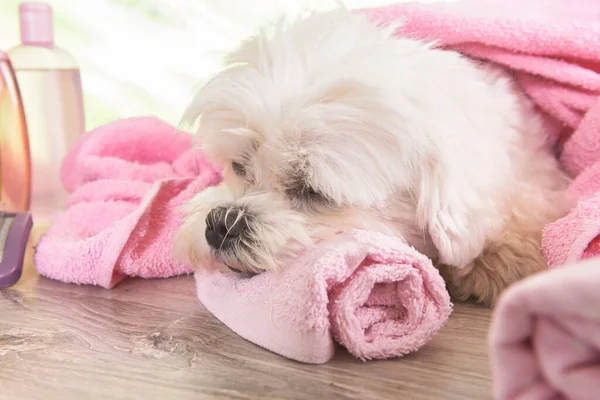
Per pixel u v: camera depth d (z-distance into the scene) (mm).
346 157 831
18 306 874
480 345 739
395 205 893
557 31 1039
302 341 675
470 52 1096
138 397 612
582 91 1062
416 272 700
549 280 400
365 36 952
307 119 831
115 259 941
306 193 886
